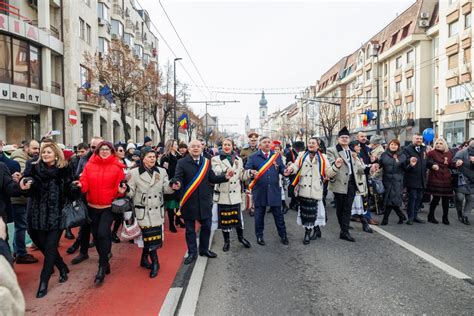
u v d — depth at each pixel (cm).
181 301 429
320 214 696
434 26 3123
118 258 609
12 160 597
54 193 453
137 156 831
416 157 818
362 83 4581
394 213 1001
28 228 457
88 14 2820
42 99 2202
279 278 505
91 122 2822
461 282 476
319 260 581
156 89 2844
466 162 829
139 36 4359
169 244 696
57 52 2405
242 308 411
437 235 732
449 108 2778
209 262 582
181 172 578
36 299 436
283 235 688
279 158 685
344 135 702
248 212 1051
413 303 414
